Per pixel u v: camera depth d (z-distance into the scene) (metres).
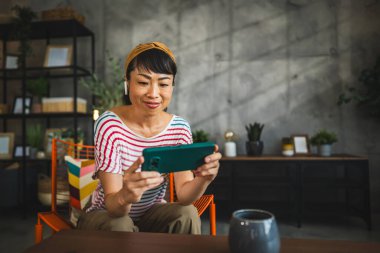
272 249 0.48
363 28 2.86
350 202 2.82
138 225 1.04
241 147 3.02
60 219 1.20
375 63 2.83
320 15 2.93
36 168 3.02
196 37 3.12
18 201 2.80
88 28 3.27
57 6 3.32
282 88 2.97
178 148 0.68
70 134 2.89
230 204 2.50
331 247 0.61
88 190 1.42
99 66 3.23
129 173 0.67
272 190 2.93
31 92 2.94
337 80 2.89
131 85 0.86
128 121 0.96
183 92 3.12
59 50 3.02
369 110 2.83
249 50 3.03
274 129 2.97
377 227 2.37
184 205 0.98
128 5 3.23
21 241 2.08
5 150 2.97
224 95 3.06
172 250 0.59
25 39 2.79
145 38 3.20
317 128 2.91
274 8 3.00
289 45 2.97
